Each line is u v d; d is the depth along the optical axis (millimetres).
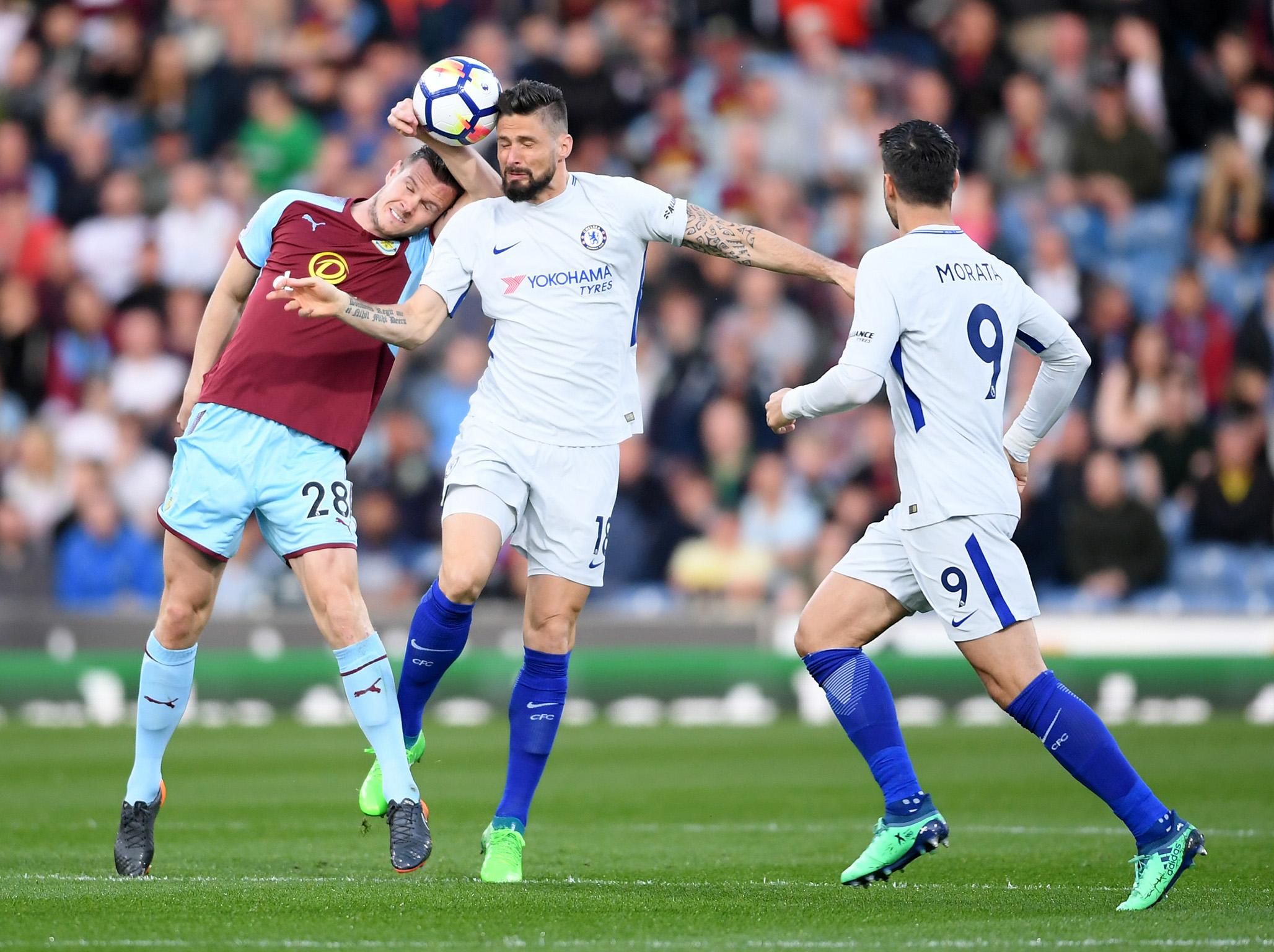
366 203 19484
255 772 32250
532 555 18938
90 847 22219
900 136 17438
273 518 18578
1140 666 44781
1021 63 59219
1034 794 28781
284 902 15656
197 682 44594
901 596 17516
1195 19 60562
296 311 18734
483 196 19312
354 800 28047
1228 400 53062
